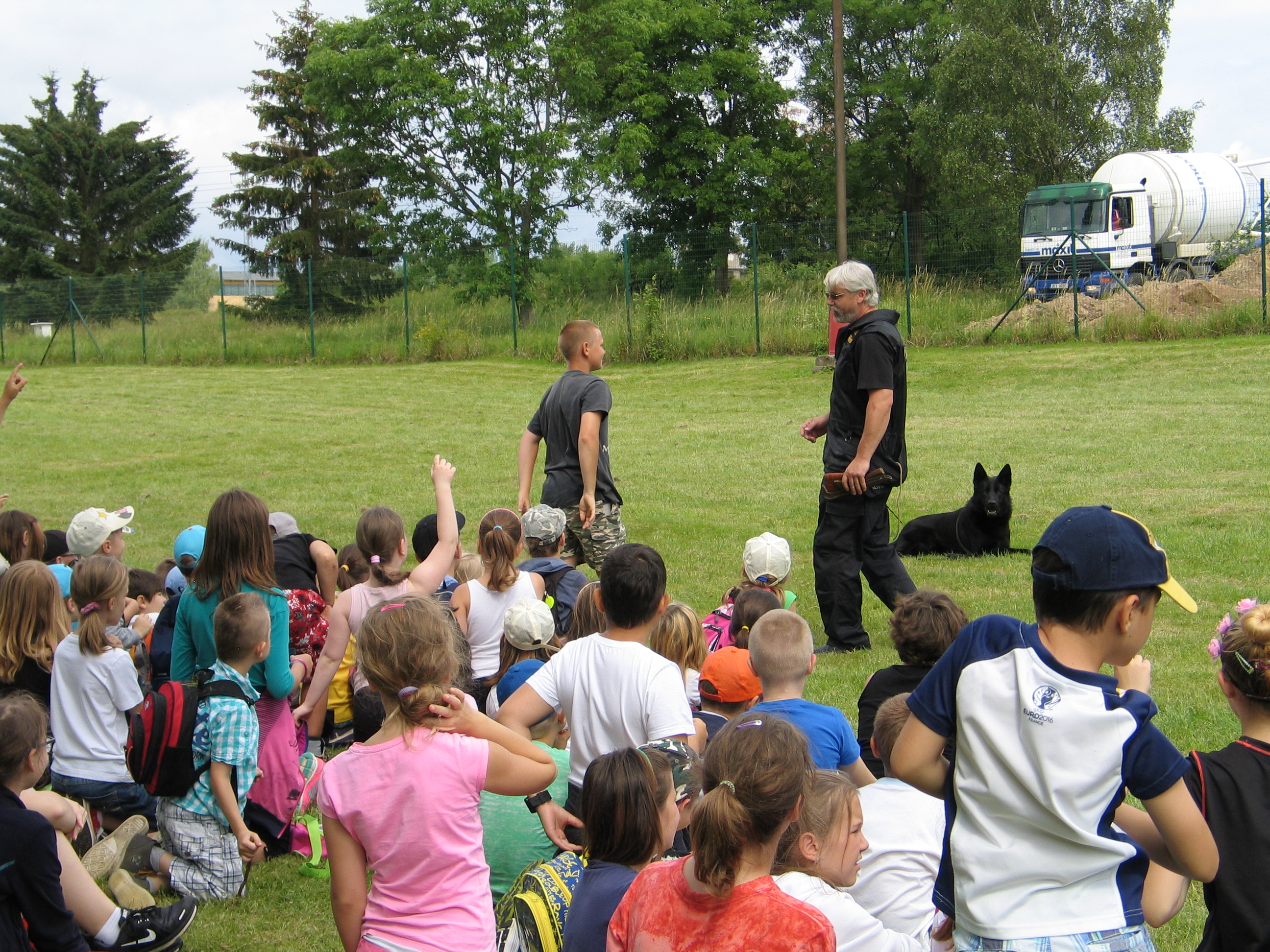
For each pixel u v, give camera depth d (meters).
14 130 56.25
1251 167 29.78
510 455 14.30
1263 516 8.88
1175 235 27.98
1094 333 21.41
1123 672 2.62
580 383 6.17
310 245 46.53
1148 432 13.09
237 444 15.66
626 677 3.37
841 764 3.40
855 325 6.26
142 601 5.73
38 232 54.44
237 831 3.87
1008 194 34.97
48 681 4.46
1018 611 7.14
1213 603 6.89
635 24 36.34
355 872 2.71
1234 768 2.46
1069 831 2.00
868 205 43.31
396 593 4.87
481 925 2.71
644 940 2.18
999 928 2.03
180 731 3.86
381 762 2.70
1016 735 2.05
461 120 34.56
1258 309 20.41
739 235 28.94
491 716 4.15
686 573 8.30
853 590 6.43
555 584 5.54
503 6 35.22
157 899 3.90
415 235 36.69
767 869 2.21
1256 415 13.61
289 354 27.92
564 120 36.78
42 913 2.86
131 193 56.66
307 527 10.23
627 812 2.52
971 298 24.91
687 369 22.98
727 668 3.82
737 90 40.59
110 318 30.52
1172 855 2.06
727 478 12.05
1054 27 36.12
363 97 36.22
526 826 3.58
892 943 2.37
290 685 4.26
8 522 5.91
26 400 21.22
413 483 12.44
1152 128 36.97
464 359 26.58
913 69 42.16
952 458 12.55
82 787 4.23
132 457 14.73
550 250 35.94
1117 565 2.01
